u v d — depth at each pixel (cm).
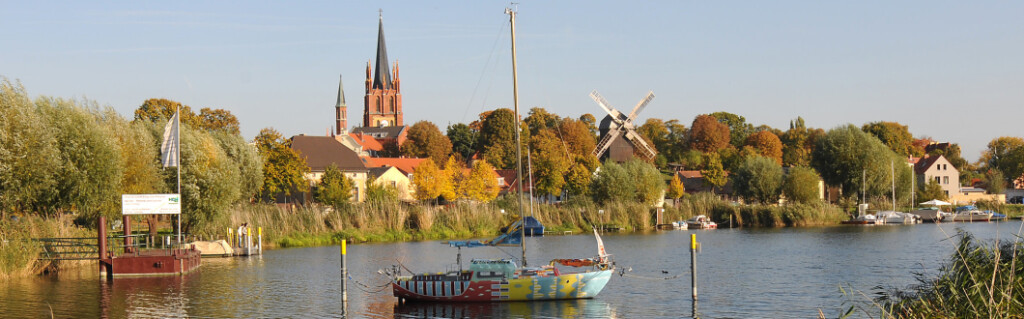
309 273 4700
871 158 11712
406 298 3597
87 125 4800
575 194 11725
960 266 2566
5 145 4441
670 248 6556
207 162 5988
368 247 6775
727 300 3634
